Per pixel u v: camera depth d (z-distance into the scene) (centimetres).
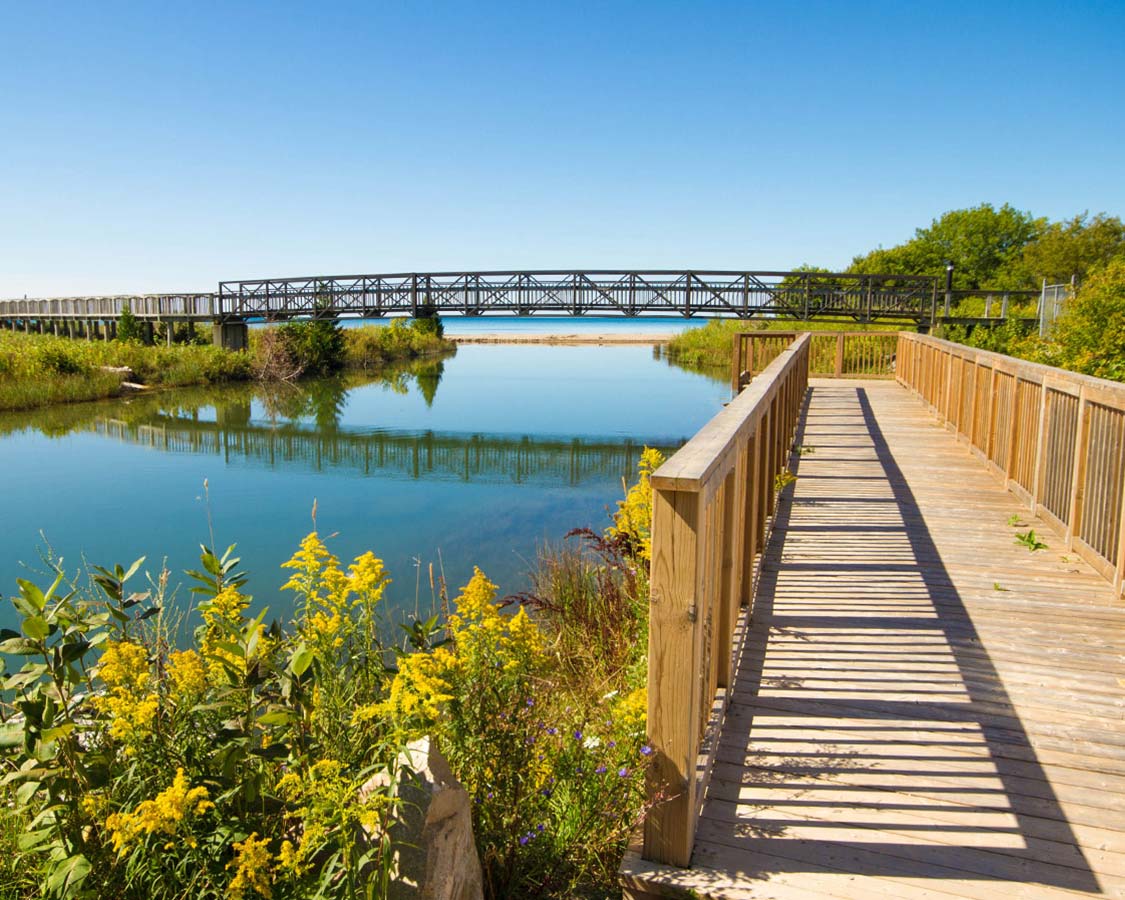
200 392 2702
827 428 965
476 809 197
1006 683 306
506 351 6094
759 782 242
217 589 221
